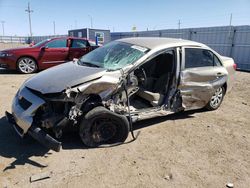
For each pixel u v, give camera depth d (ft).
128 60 13.05
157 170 10.45
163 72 14.58
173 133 14.12
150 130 14.35
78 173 9.96
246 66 47.03
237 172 10.65
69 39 34.42
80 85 10.95
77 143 12.26
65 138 12.69
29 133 10.75
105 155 11.35
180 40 15.76
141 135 13.61
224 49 51.01
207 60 16.60
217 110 18.75
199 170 10.63
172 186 9.48
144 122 15.52
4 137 12.66
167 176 10.05
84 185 9.27
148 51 13.29
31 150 11.51
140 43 14.43
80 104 10.99
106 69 12.24
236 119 16.99
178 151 12.11
